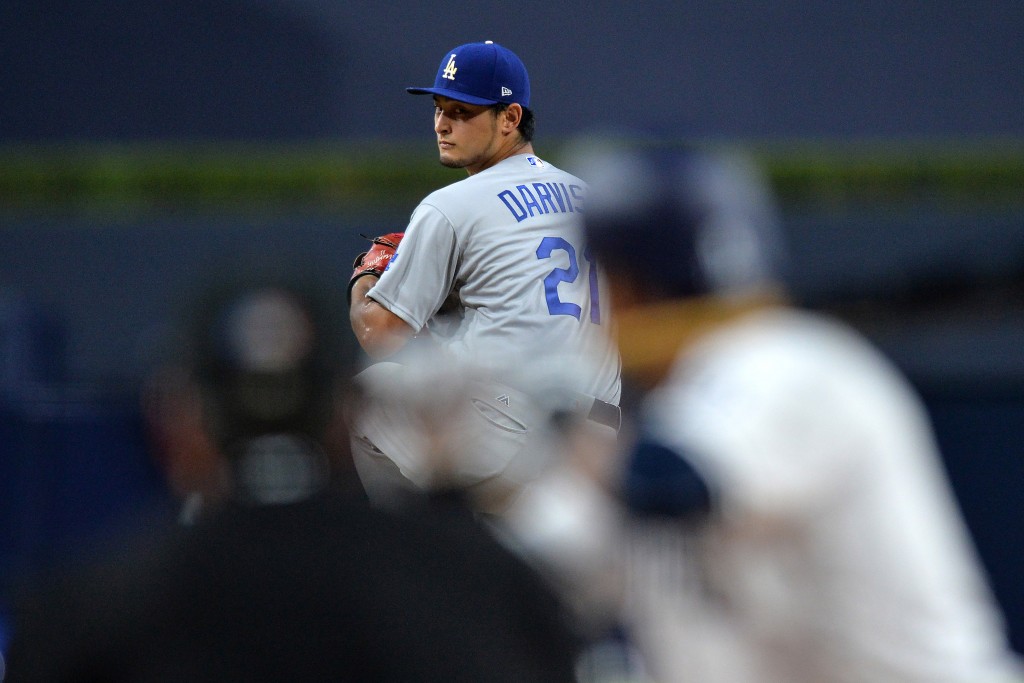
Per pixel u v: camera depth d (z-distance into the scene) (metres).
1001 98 54.88
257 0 55.25
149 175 48.12
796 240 42.91
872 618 4.88
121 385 30.12
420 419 9.92
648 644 4.90
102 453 26.66
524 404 12.87
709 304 4.90
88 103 55.09
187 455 6.45
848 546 4.84
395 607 6.01
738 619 4.77
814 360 4.90
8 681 6.07
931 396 25.75
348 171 48.28
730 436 4.64
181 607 5.95
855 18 55.19
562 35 55.31
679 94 55.28
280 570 6.00
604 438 5.34
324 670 5.91
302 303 6.42
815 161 48.84
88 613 5.96
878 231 43.00
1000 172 48.31
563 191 14.84
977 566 25.28
